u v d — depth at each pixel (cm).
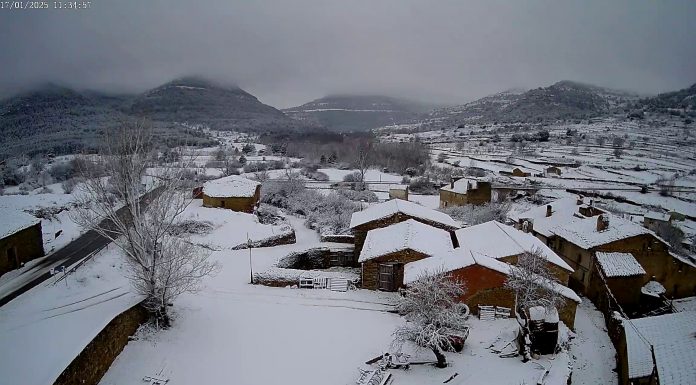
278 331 2970
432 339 2466
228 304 3319
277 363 2616
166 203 3148
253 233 5028
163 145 4459
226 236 4916
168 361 2544
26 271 3450
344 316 3203
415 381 2430
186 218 5122
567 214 5322
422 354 2703
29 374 1955
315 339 2886
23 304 2794
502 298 3166
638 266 4019
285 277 3716
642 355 2439
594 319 3769
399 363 2570
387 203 4919
